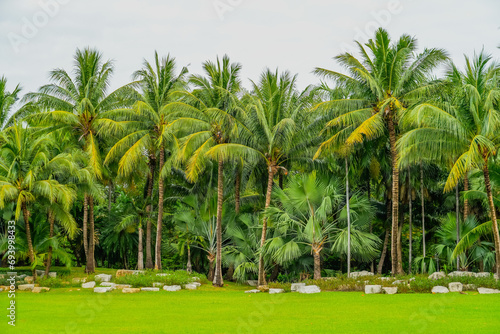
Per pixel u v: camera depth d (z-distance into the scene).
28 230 33.66
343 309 21.23
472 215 33.91
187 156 34.84
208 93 37.28
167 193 47.12
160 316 20.52
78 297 27.92
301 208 34.88
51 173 33.44
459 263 34.16
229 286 36.66
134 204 44.06
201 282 36.94
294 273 40.56
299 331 16.75
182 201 44.53
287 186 37.41
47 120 37.50
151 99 40.34
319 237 33.66
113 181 46.38
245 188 43.19
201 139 35.19
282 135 34.34
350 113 31.33
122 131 39.22
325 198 33.53
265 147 35.50
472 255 33.53
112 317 20.31
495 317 18.06
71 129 39.34
